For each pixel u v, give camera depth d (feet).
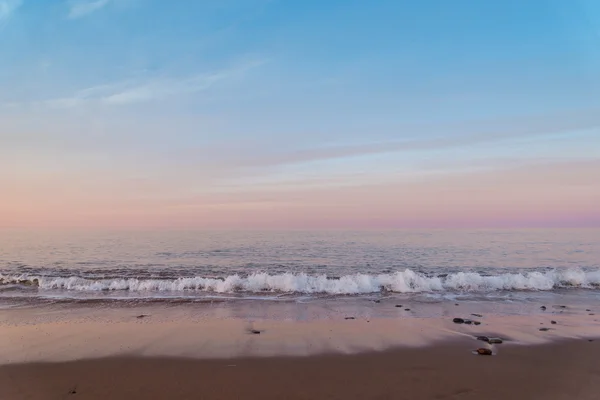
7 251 70.33
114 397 14.70
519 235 125.90
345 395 14.89
